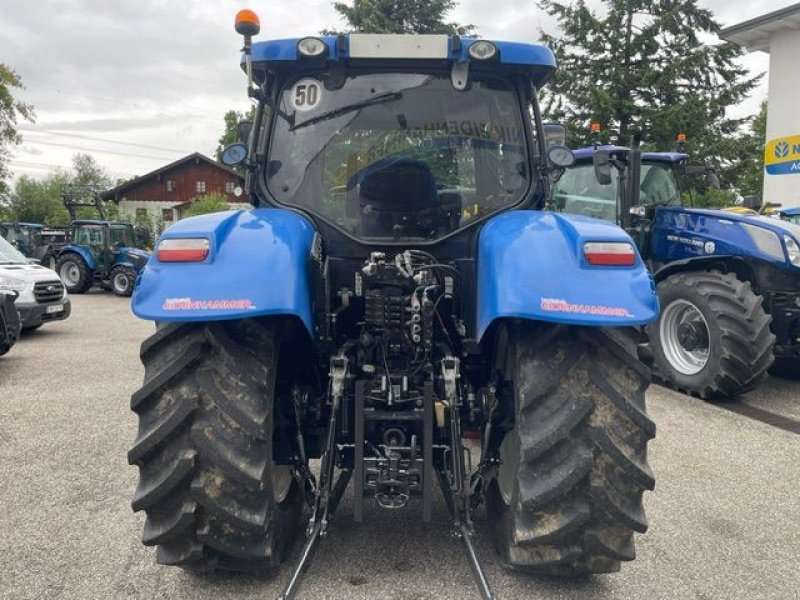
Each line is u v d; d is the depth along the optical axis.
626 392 2.38
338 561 2.87
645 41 20.20
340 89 3.08
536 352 2.44
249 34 2.86
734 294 5.60
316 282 2.68
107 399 5.95
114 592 2.65
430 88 3.08
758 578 2.86
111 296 17.02
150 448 2.33
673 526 3.36
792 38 14.38
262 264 2.34
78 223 17.78
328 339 2.77
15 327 7.71
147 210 45.44
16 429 4.98
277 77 3.11
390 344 2.72
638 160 6.45
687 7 20.16
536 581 2.73
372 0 21.41
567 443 2.33
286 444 2.74
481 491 2.80
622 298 2.26
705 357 5.96
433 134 3.07
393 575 2.76
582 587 2.71
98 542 3.10
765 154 15.20
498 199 3.09
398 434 2.66
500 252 2.47
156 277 2.32
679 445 4.66
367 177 3.05
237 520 2.36
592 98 19.75
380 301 2.68
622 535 2.43
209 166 45.47
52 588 2.69
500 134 3.12
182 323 2.45
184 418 2.32
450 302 2.99
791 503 3.67
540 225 2.56
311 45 2.92
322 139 3.07
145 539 2.42
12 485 3.83
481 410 2.87
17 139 31.02
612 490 2.34
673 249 6.61
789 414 5.49
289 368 2.88
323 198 3.05
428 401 2.60
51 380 6.77
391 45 2.96
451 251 3.00
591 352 2.41
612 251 2.33
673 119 19.16
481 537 3.08
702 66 19.83
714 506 3.62
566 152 3.14
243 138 3.68
